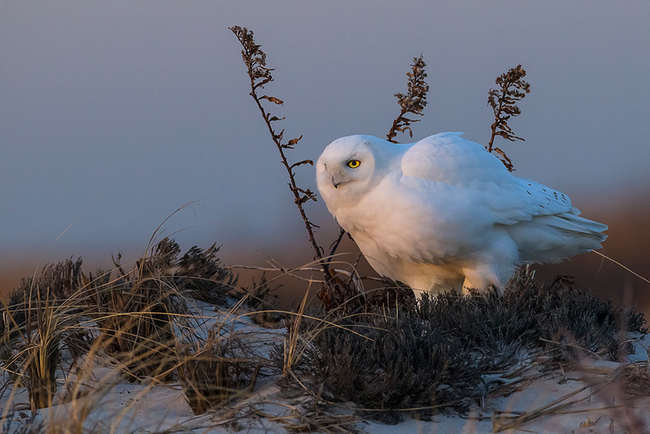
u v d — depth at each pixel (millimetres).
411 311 9945
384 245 10914
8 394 7590
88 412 6020
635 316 9430
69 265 11125
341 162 10453
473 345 8242
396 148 10922
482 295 9859
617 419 5984
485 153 11086
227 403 6918
